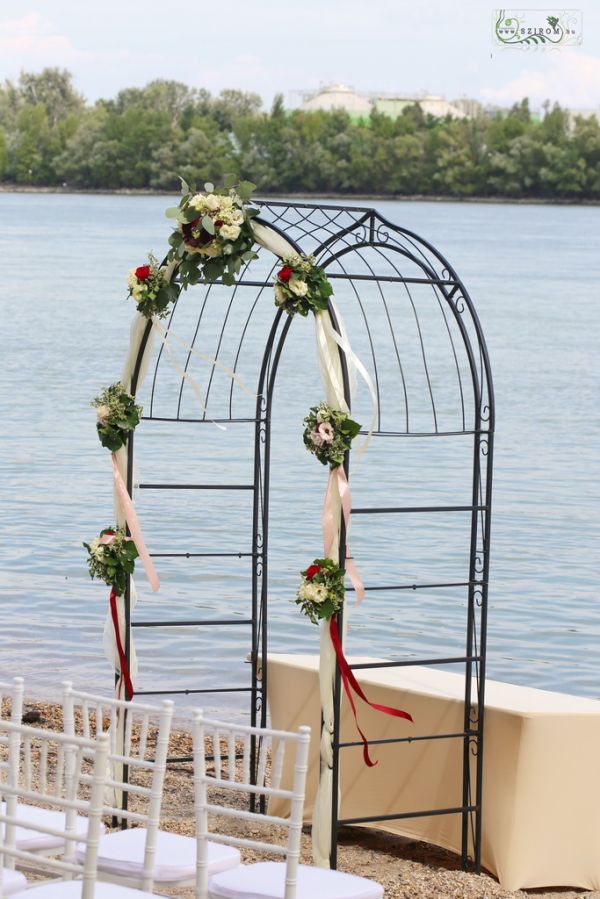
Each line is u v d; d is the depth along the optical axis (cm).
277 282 547
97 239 7519
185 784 682
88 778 433
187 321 3916
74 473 1695
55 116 14400
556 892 548
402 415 2348
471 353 574
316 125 12088
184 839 446
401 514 1505
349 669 534
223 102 13338
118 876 425
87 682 884
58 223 9056
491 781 554
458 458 1905
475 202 12338
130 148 13162
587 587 1194
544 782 546
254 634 661
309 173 12112
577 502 1606
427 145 12212
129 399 593
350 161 12144
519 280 5531
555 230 9288
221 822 622
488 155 12144
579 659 980
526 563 1284
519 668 960
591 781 551
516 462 1892
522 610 1112
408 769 586
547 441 2089
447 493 1650
